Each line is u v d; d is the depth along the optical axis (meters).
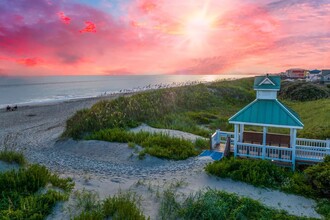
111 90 100.25
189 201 9.21
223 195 10.16
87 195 9.52
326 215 9.53
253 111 14.90
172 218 8.41
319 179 11.09
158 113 27.45
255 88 15.22
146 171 14.23
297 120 13.89
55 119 33.62
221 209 8.86
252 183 11.98
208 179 12.65
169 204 9.21
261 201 10.51
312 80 88.94
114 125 21.86
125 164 15.45
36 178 9.99
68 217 8.04
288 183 11.91
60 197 8.95
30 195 8.92
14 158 12.90
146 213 8.86
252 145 14.90
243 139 16.66
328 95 48.41
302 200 10.79
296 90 51.56
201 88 43.97
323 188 10.84
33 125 29.91
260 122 14.40
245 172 12.61
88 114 23.38
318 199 10.72
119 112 23.91
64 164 15.53
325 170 11.32
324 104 36.19
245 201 9.84
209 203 9.04
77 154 17.67
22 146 20.06
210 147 16.69
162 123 25.05
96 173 13.94
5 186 9.35
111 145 18.08
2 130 27.14
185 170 14.09
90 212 8.12
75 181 11.97
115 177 13.29
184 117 27.69
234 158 14.33
